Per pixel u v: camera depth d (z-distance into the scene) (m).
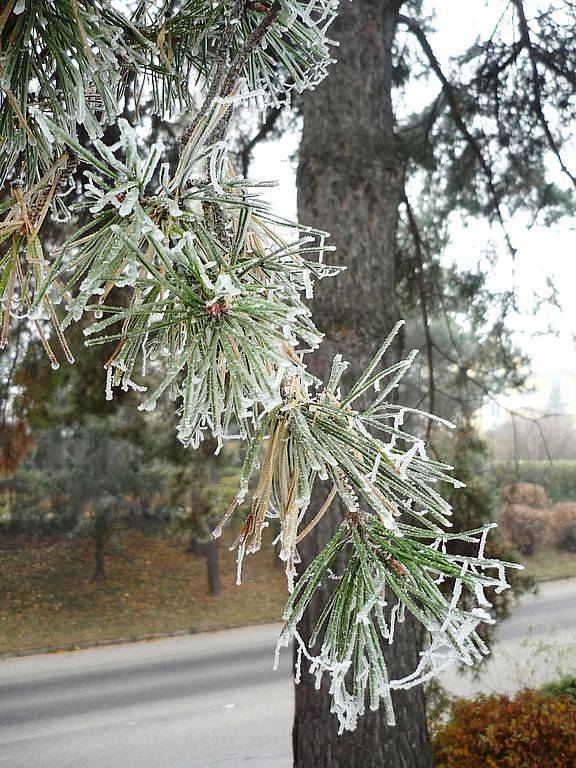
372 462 0.64
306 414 0.68
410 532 0.64
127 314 0.55
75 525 12.39
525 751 4.86
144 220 0.53
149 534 12.44
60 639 10.52
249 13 0.95
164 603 11.98
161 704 7.80
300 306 0.73
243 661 9.40
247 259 0.69
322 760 3.04
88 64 0.78
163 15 1.04
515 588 5.29
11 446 4.91
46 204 0.72
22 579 12.22
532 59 4.77
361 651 0.56
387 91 3.52
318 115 3.43
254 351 0.53
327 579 2.86
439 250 5.66
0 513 13.23
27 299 0.70
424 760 3.13
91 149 1.97
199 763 6.20
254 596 12.42
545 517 13.22
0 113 0.83
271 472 0.65
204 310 0.57
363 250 3.28
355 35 3.45
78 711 7.68
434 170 5.42
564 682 6.13
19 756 6.51
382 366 3.21
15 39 0.78
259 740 6.68
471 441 5.51
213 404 0.53
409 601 0.58
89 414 5.24
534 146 5.24
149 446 7.05
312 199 3.35
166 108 1.14
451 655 0.56
